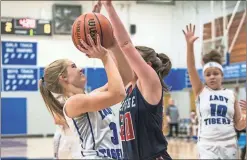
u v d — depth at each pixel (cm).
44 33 1672
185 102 1911
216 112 451
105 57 265
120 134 313
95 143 294
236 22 1538
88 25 267
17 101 1778
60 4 1792
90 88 1198
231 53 1516
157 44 1934
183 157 1148
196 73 455
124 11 1908
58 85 306
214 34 1631
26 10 1789
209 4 1728
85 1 1848
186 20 1852
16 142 1619
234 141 452
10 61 1262
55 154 636
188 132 1705
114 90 264
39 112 1889
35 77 1289
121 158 304
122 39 286
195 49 1698
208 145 451
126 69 300
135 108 295
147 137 296
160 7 1939
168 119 1750
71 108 277
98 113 297
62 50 1797
